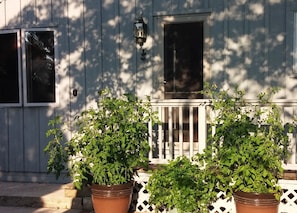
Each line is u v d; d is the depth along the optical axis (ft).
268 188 13.83
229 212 15.37
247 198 13.73
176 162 15.34
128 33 20.35
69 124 20.43
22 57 21.48
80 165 15.48
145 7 20.13
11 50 21.71
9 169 21.84
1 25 21.77
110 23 20.56
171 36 20.18
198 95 19.99
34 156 21.48
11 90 21.80
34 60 21.52
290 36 18.48
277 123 13.98
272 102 15.25
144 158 15.71
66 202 17.63
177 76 20.25
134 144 15.52
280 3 18.54
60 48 21.15
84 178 15.37
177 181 14.46
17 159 21.74
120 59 20.51
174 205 14.55
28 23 21.42
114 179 15.33
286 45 18.54
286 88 18.63
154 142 18.38
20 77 21.56
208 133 16.49
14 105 21.63
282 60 18.62
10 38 21.72
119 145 15.49
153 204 15.70
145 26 20.11
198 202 14.52
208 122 16.46
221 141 15.07
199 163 15.52
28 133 21.57
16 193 18.63
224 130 14.35
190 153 16.62
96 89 20.79
